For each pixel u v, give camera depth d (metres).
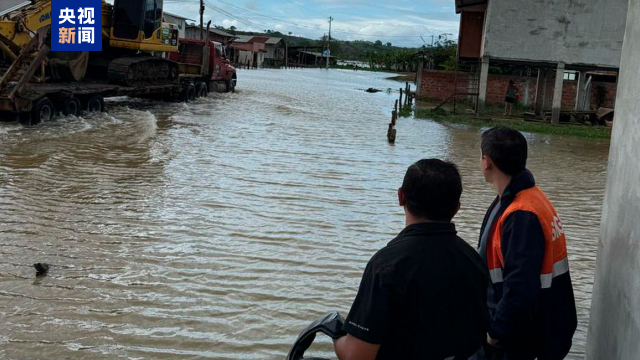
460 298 2.40
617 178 3.08
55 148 11.76
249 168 10.98
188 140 13.86
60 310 4.85
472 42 27.86
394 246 2.41
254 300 5.25
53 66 16.30
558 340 3.01
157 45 20.20
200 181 9.70
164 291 5.34
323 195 9.23
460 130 20.61
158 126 16.06
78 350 4.24
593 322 3.39
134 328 4.61
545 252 2.90
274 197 8.92
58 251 6.19
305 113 22.25
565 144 18.72
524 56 24.33
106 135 13.68
